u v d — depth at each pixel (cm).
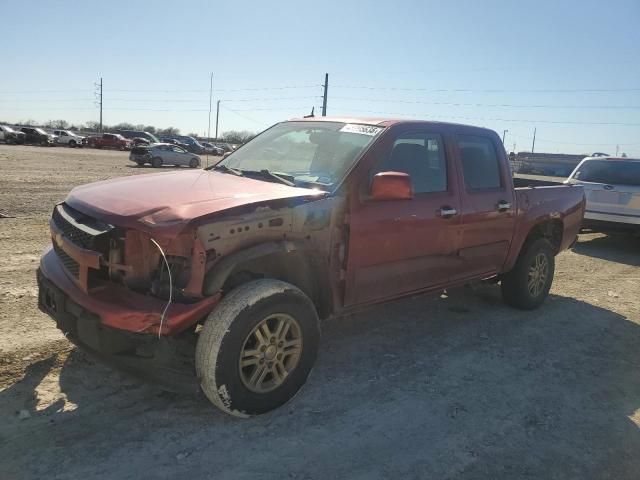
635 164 1031
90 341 313
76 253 315
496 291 679
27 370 374
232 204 322
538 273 601
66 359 394
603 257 979
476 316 574
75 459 285
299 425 335
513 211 537
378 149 407
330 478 287
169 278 304
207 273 309
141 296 307
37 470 274
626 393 413
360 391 385
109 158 3584
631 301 679
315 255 359
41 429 309
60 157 3116
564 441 339
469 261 495
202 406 348
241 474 284
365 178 392
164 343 307
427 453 315
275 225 333
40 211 1027
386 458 308
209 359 307
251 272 354
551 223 620
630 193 984
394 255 413
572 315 602
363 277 396
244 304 313
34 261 646
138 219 306
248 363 326
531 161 6825
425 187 446
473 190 493
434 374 422
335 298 381
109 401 345
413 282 441
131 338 309
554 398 396
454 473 299
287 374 347
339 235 373
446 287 480
